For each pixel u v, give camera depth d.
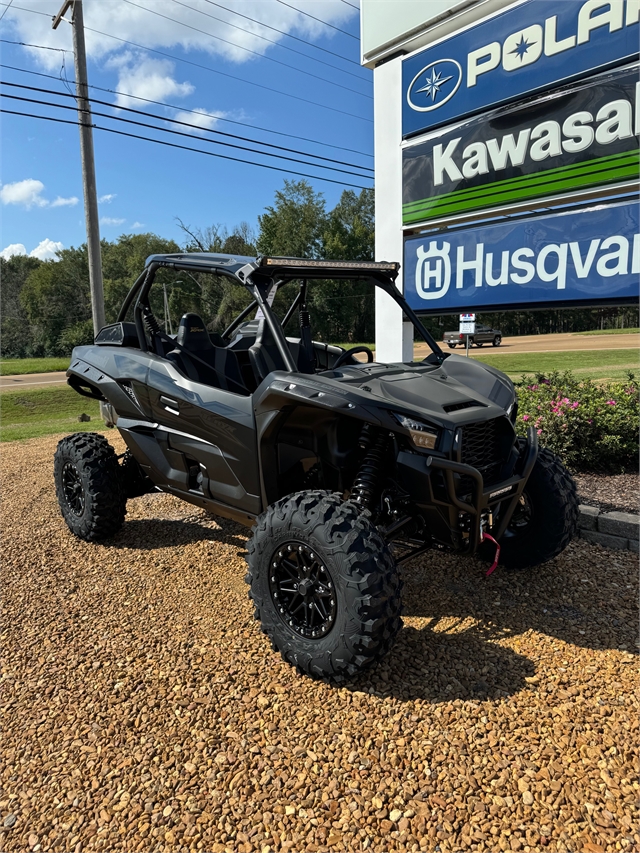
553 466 3.00
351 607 2.15
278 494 2.83
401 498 2.54
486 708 2.16
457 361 3.12
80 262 63.25
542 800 1.76
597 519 3.60
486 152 4.83
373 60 5.63
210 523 4.29
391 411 2.36
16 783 1.93
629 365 14.59
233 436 2.83
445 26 4.99
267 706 2.24
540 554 3.08
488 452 2.63
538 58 4.41
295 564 2.43
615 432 4.60
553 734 2.02
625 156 4.08
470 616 2.82
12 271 72.56
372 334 51.00
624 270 4.20
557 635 2.63
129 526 4.29
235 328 4.43
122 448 6.86
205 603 3.08
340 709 2.20
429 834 1.66
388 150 5.61
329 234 55.03
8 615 3.04
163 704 2.27
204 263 3.05
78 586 3.34
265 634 2.64
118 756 2.02
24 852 1.67
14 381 26.66
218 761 1.97
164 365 3.25
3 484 5.81
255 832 1.69
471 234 5.04
